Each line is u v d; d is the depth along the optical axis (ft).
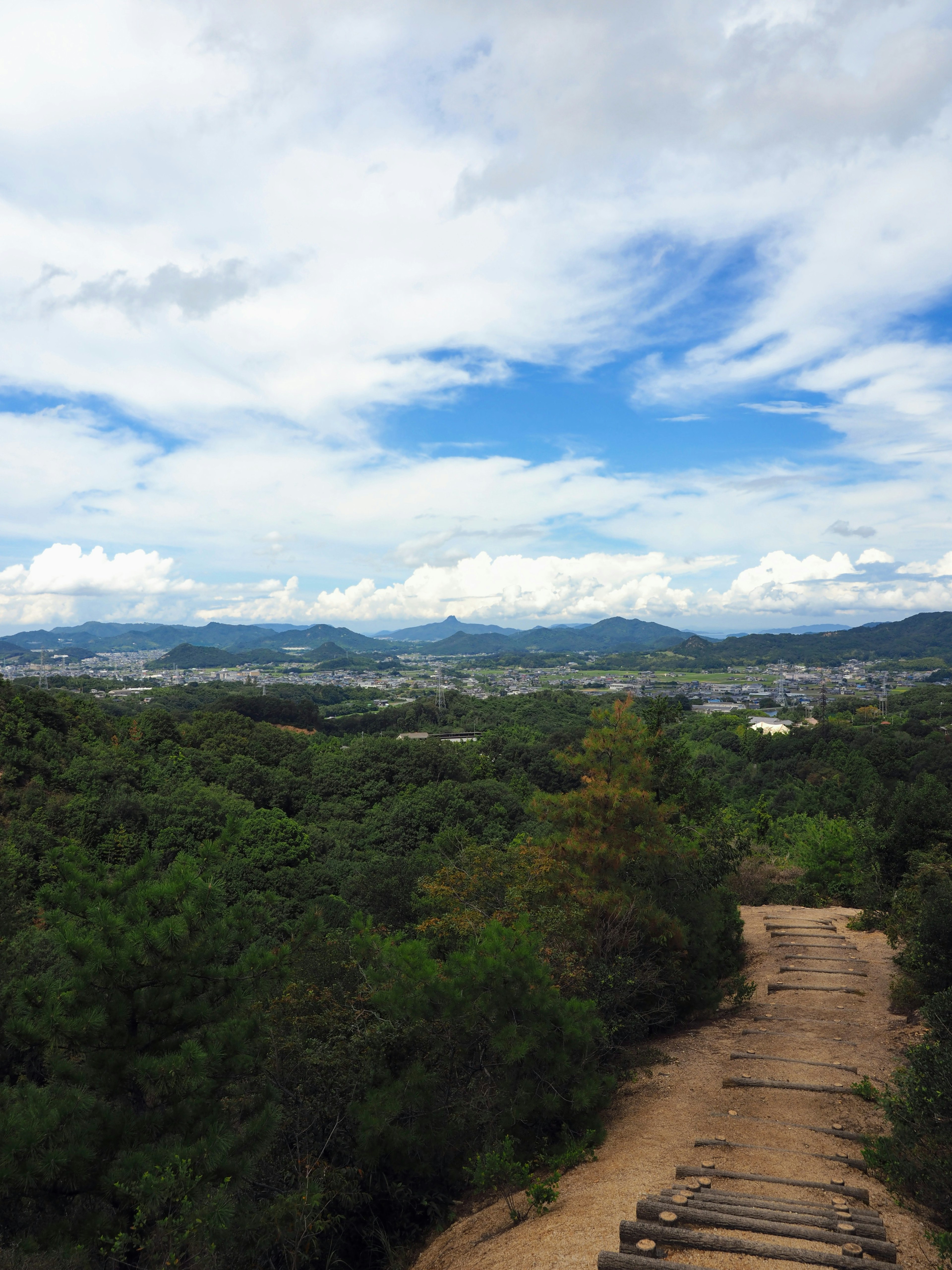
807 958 52.80
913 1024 36.91
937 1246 16.52
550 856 40.86
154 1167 20.17
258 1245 21.84
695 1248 16.17
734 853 47.78
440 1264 20.99
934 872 50.67
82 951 22.75
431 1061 27.43
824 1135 24.82
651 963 37.52
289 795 164.35
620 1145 25.52
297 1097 26.45
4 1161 19.44
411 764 188.44
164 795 114.32
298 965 32.48
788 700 515.50
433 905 46.52
